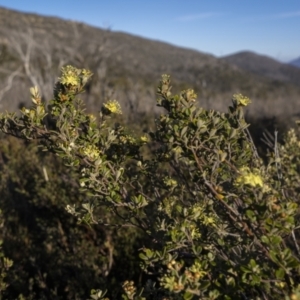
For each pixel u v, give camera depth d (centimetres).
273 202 134
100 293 171
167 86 189
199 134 162
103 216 356
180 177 222
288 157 276
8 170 491
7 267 277
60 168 453
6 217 423
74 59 1738
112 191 189
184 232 162
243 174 138
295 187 261
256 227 141
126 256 351
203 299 135
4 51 2114
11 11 4519
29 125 189
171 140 162
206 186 166
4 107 1122
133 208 193
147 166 219
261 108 1139
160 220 195
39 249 380
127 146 214
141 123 624
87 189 188
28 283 340
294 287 132
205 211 179
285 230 133
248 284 141
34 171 480
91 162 188
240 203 166
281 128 727
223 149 173
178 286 134
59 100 194
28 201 431
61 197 398
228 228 176
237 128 177
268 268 135
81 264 345
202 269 144
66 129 189
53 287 351
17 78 1595
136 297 158
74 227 389
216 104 1212
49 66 1480
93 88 1070
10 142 600
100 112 212
